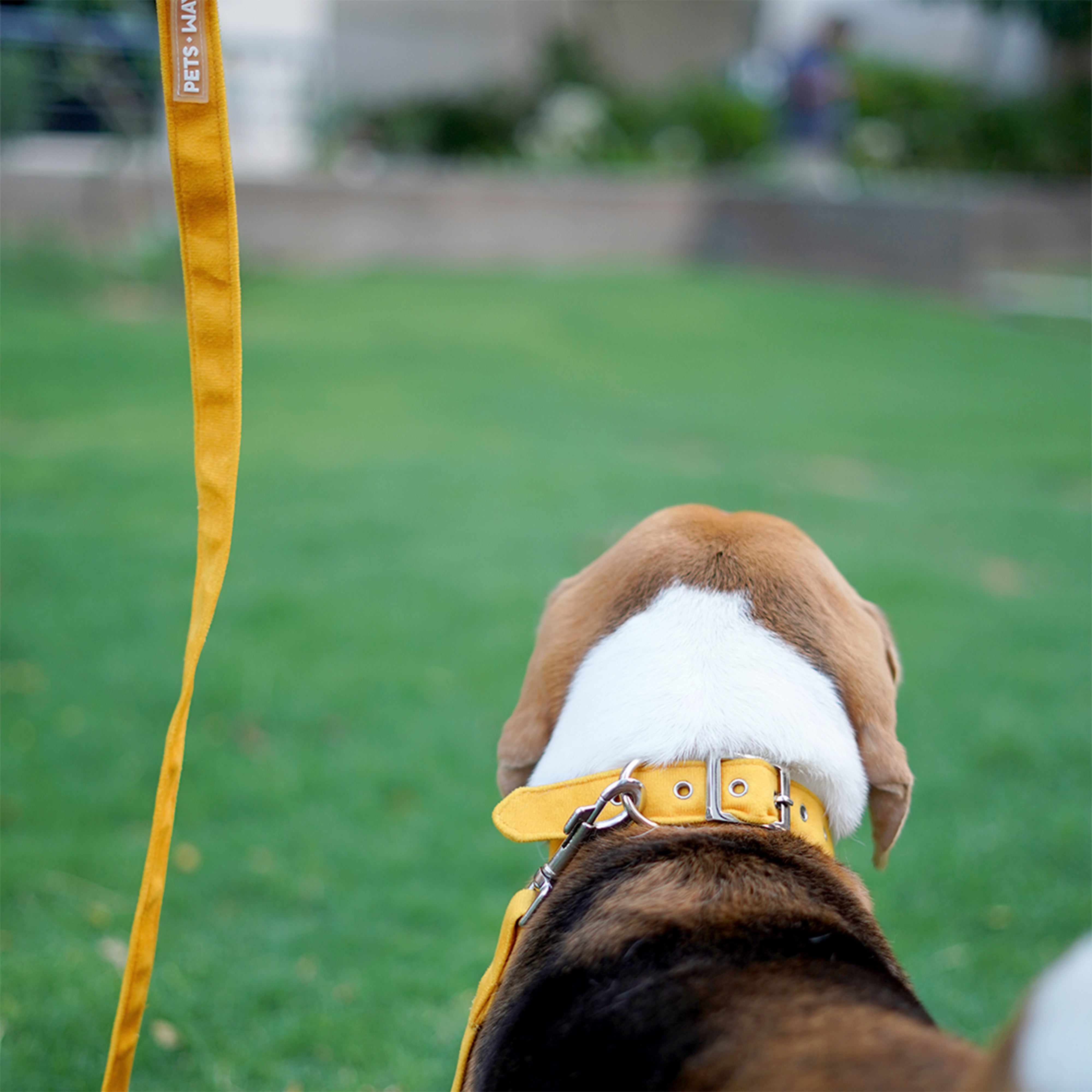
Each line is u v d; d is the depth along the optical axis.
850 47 10.04
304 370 5.34
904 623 2.88
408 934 1.75
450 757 2.23
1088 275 8.63
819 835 1.15
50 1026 1.56
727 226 9.16
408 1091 1.52
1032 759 2.25
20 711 2.27
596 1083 1.03
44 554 2.95
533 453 4.25
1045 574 3.36
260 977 1.64
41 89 4.27
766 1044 1.00
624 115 9.87
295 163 8.45
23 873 1.82
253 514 3.42
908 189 9.43
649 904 1.09
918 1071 0.97
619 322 6.89
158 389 4.65
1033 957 1.71
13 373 4.67
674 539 1.22
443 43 10.17
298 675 2.48
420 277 7.88
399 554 3.17
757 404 5.30
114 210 6.68
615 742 1.16
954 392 5.69
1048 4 9.34
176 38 1.07
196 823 2.00
